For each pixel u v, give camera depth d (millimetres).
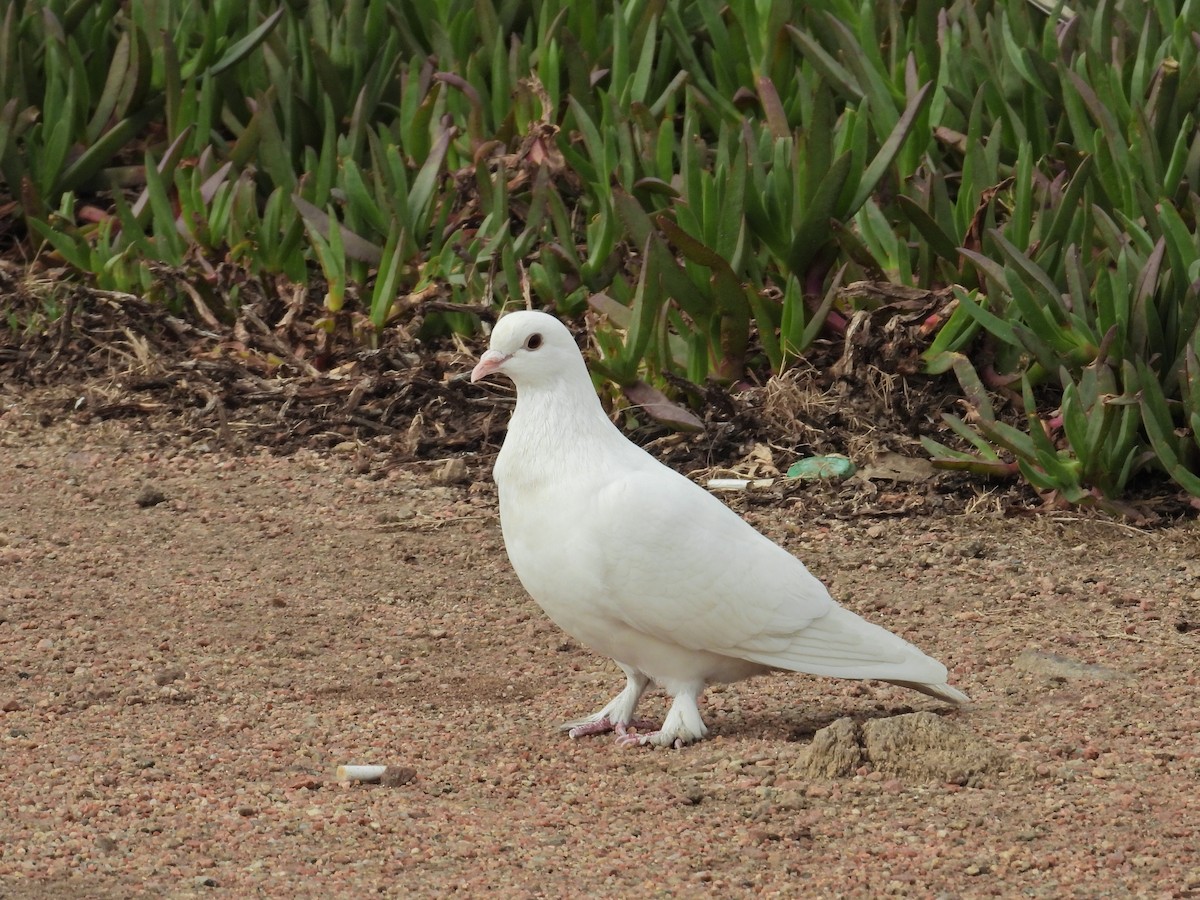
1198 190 13531
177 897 6152
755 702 8578
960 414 12922
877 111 14531
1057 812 6910
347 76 16703
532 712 8422
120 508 11820
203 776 7406
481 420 13219
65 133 15703
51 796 7137
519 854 6562
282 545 11125
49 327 14617
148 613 9844
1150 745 7715
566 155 15133
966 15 15133
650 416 13008
